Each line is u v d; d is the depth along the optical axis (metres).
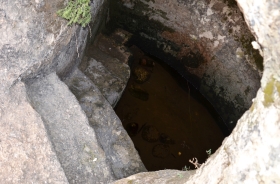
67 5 3.17
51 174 2.60
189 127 5.44
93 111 3.62
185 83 5.71
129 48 5.62
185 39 5.29
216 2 4.57
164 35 5.44
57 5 3.16
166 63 5.77
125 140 3.56
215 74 5.29
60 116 3.03
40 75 3.13
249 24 1.93
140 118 5.31
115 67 4.69
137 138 5.22
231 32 4.70
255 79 4.71
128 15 5.44
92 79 4.37
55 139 2.90
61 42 3.15
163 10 5.12
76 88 3.75
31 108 2.78
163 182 2.63
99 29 4.98
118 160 3.42
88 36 4.18
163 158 5.16
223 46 4.89
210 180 2.07
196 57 5.36
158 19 5.28
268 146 1.72
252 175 1.77
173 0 4.90
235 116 5.29
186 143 5.32
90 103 3.66
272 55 1.82
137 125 5.26
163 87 5.62
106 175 2.92
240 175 1.83
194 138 5.38
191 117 5.51
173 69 5.75
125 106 5.32
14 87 2.84
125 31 5.68
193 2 4.76
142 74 5.59
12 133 2.65
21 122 2.71
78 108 3.11
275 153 1.68
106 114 3.65
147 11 5.26
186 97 5.63
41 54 2.99
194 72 5.55
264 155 1.73
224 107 5.40
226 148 2.08
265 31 1.82
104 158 2.98
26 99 2.82
